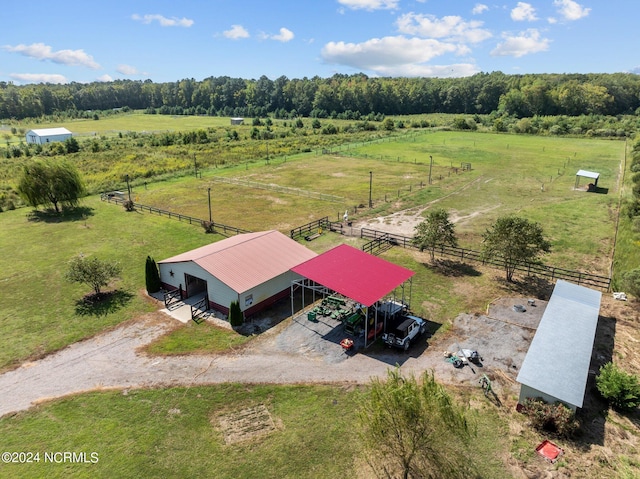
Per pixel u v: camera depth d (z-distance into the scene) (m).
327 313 27.66
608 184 62.47
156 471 16.36
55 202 51.59
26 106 193.38
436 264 35.69
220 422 18.84
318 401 19.97
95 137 128.62
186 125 168.00
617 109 172.62
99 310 29.08
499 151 92.81
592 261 36.06
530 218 47.56
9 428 18.73
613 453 16.48
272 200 56.56
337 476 15.98
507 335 25.11
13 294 31.55
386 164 80.00
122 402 20.23
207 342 25.05
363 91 197.12
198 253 30.80
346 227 45.53
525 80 190.00
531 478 15.45
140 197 58.91
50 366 23.12
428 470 15.84
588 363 19.45
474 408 19.12
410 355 23.34
